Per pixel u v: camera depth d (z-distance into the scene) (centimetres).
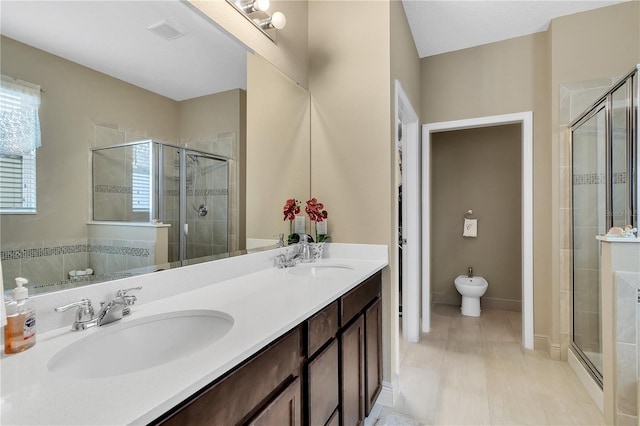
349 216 207
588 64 241
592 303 213
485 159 378
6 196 80
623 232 174
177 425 58
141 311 102
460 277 373
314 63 219
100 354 85
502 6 237
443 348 268
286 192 198
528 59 272
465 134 387
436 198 397
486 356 253
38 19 88
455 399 196
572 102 244
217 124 151
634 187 176
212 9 145
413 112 268
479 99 289
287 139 198
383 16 198
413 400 195
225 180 157
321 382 115
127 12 112
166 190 127
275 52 188
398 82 215
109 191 105
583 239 228
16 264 82
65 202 93
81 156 97
